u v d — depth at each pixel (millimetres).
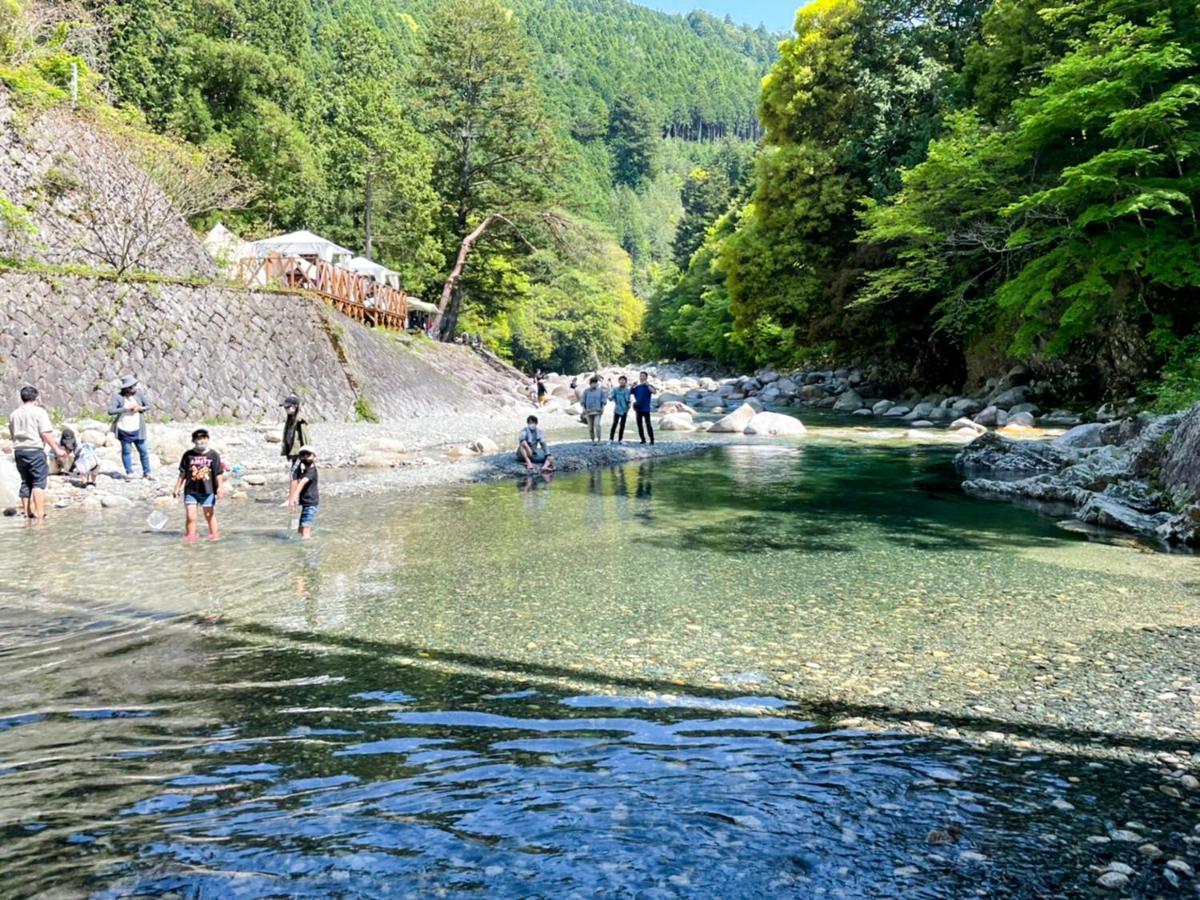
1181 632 5781
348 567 7715
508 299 48438
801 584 7176
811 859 2928
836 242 35500
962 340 30781
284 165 37750
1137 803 3367
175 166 27734
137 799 3348
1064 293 19672
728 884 2766
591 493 12609
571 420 29375
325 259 32688
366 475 14141
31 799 3330
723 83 199375
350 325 26062
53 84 26453
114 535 9141
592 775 3605
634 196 136500
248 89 38062
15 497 10836
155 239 25531
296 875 2797
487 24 42344
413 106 46344
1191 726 4180
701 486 13445
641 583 7188
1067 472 12461
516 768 3674
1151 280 20859
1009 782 3555
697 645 5480
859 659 5207
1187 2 18453
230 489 12172
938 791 3465
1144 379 21812
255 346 21656
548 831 3119
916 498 12219
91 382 18031
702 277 67812
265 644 5457
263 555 8195
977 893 2719
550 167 43625
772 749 3891
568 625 5930
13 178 22234
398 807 3301
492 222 44156
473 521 10188
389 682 4777
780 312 36125
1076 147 21109
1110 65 17750
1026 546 8844
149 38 36531
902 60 33188
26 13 24234
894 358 34594
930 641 5570
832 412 32281
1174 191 17438
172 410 19141
